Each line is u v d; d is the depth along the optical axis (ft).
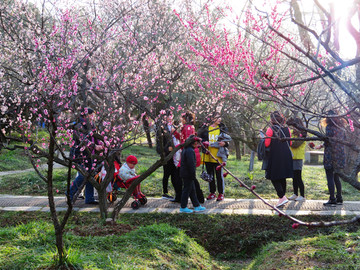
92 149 19.56
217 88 17.81
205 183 30.07
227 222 19.54
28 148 14.06
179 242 15.55
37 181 30.12
